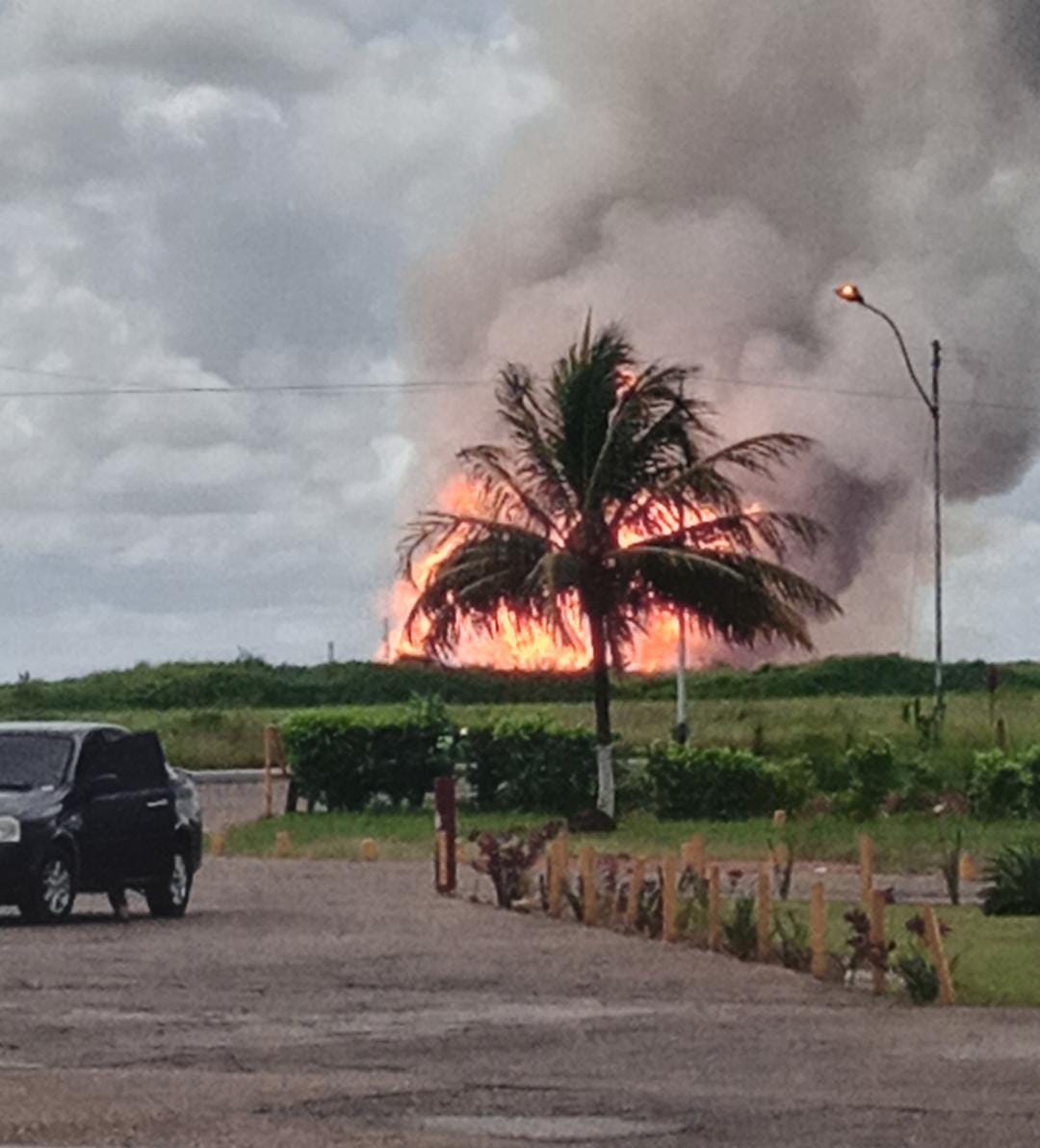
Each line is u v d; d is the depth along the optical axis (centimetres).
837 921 2733
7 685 10812
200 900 3153
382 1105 1382
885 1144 1245
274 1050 1641
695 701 10488
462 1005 1923
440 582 4959
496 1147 1229
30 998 1959
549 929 2686
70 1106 1352
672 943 2516
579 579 4872
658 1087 1459
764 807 4903
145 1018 1822
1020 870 2891
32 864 2683
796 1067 1556
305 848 4294
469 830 4662
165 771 2930
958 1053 1631
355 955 2350
